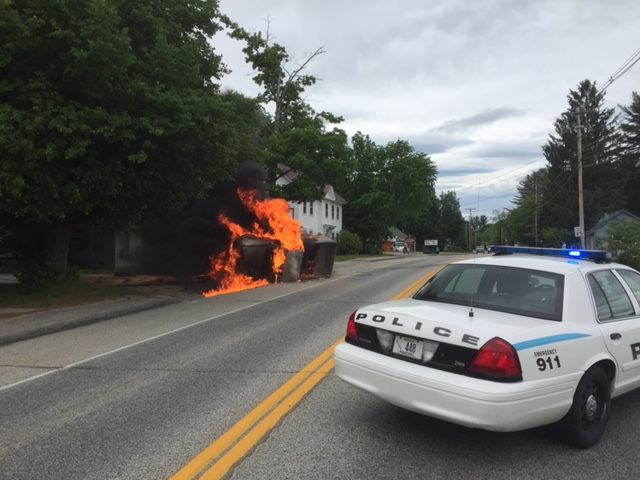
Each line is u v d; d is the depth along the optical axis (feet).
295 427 15.10
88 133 36.94
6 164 34.60
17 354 26.03
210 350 25.66
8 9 34.81
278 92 102.06
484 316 14.11
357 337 15.43
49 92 37.24
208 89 55.01
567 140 208.33
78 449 13.78
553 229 198.39
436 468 12.55
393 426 15.19
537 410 12.37
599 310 15.12
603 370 14.55
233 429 14.96
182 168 44.96
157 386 19.49
